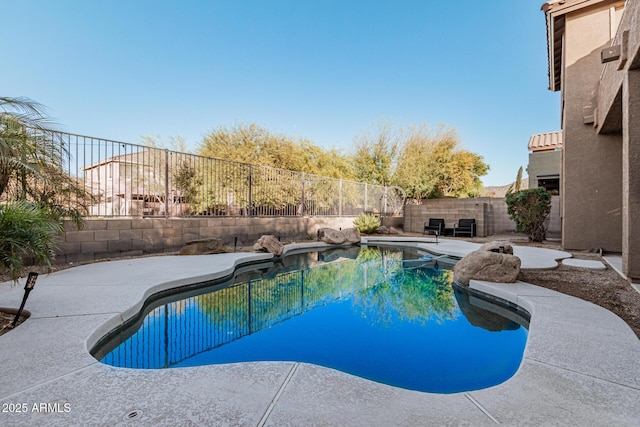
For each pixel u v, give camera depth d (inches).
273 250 303.1
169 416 60.8
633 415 61.9
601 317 117.6
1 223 110.2
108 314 115.8
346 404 65.5
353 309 159.3
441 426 58.7
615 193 289.7
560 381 74.6
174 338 119.7
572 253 290.8
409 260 316.8
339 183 524.7
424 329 130.2
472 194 776.3
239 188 372.2
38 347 89.0
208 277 193.2
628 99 167.8
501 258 177.2
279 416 61.0
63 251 223.6
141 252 272.7
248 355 104.0
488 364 97.2
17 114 170.4
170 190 315.9
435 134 756.0
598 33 296.7
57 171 202.8
